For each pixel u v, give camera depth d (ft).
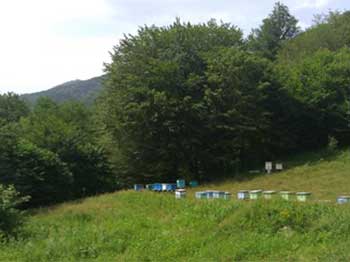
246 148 145.07
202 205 65.82
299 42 233.76
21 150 122.01
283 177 122.31
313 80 158.40
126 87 143.43
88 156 148.56
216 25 167.22
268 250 42.96
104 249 47.62
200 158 143.43
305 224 49.80
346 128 154.30
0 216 56.24
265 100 154.30
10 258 44.73
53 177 127.44
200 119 140.56
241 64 144.15
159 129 139.54
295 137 155.94
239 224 51.47
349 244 40.91
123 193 96.84
